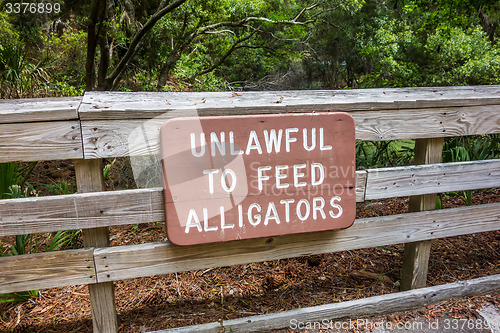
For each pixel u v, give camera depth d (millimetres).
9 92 4230
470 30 12180
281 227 1801
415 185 2070
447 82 11547
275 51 10656
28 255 1656
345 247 2027
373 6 12102
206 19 7543
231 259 1867
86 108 1583
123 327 1960
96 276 1728
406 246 2258
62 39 7402
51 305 2178
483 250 2744
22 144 1537
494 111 2092
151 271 1781
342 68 13680
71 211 1633
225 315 2051
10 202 1563
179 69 8852
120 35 5883
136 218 1708
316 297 2227
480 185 2189
